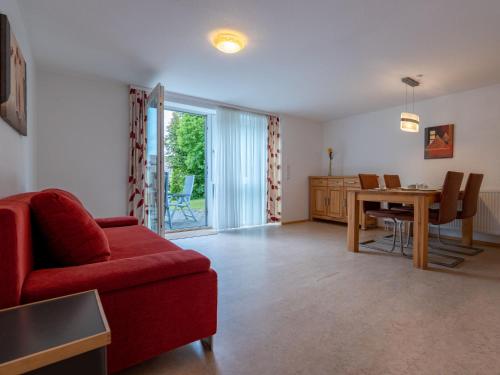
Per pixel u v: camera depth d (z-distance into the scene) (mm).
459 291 2100
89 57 2760
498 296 2012
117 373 1217
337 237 4039
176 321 1216
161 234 2973
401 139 4566
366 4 1896
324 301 1931
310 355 1347
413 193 2723
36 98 3002
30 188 2584
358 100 4266
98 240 1254
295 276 2420
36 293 900
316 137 5855
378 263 2789
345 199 4945
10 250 838
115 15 2051
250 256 3043
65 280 975
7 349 600
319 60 2799
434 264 2756
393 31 2246
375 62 2852
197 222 5504
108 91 3459
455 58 2748
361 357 1331
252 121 4879
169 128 7777
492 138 3557
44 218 1129
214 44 2418
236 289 2137
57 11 1993
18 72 1745
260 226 4949
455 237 3939
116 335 1067
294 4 1899
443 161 4035
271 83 3508
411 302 1914
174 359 1320
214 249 3348
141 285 1126
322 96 4055
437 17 2043
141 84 3561
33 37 2373
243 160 4781
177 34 2316
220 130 4480
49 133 3115
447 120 3977
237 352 1373
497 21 2088
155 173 3330
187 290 1239
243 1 1873
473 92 3715
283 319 1689
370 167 5039
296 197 5512
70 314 766
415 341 1459
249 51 2623
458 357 1328
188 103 4160
